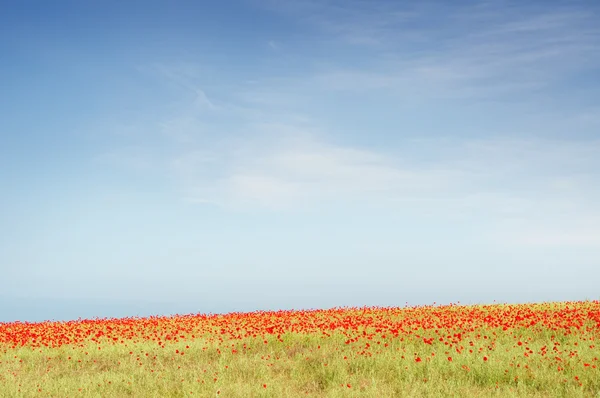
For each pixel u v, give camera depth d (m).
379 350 17.28
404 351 17.03
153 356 18.31
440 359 15.39
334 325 21.92
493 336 18.94
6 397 13.41
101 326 25.78
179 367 16.53
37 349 19.88
